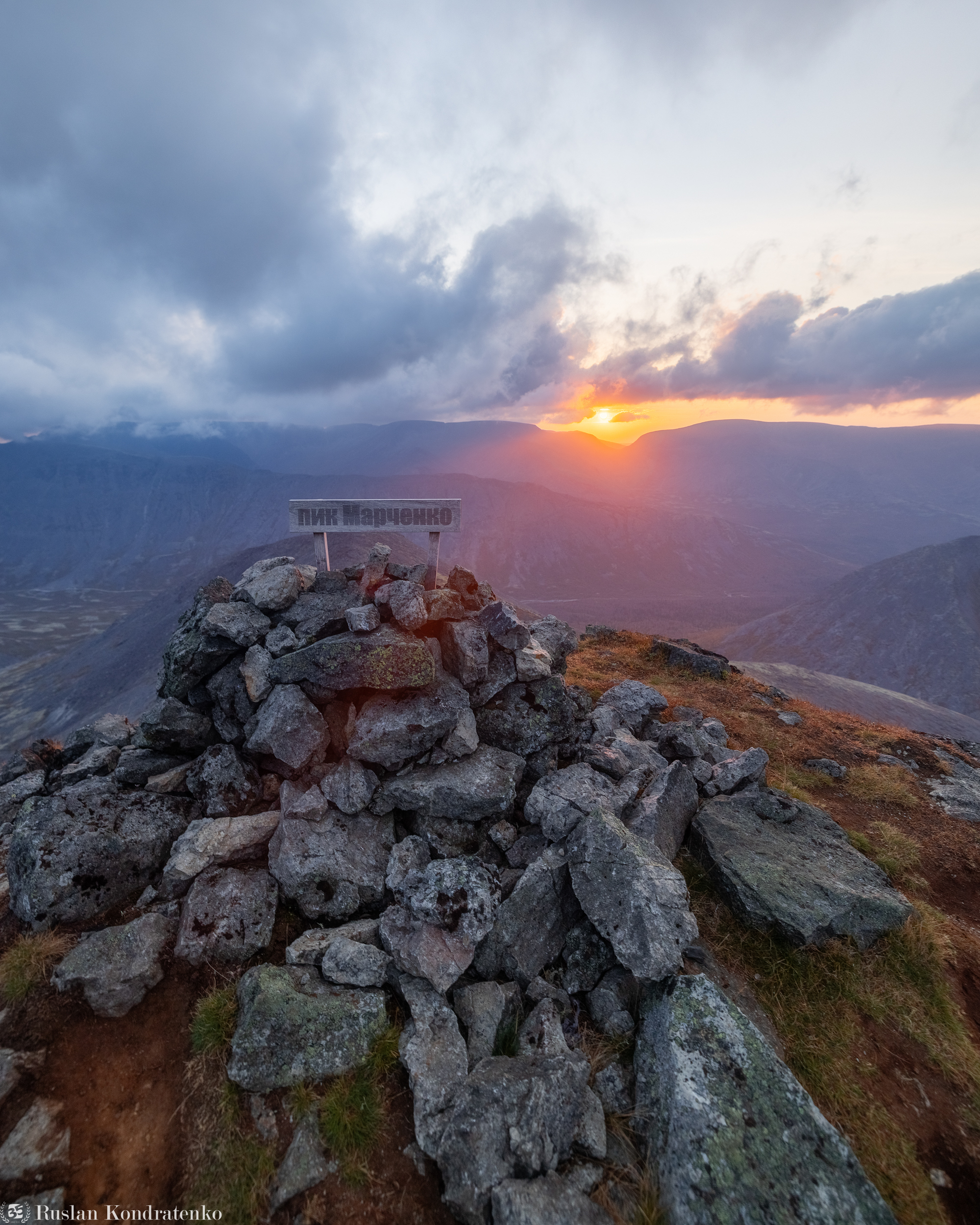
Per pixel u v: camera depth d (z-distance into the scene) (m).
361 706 1.61
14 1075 1.04
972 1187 1.01
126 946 1.20
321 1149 0.99
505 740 1.66
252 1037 1.07
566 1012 1.21
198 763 1.56
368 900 1.35
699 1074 1.03
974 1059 1.18
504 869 1.42
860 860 1.60
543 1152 0.95
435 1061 1.06
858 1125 1.07
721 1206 0.87
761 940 1.37
